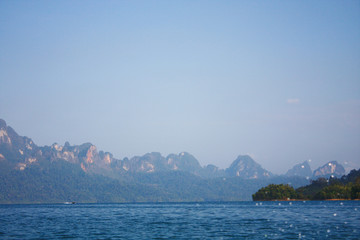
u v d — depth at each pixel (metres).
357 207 196.00
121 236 75.94
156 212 183.62
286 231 79.50
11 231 86.38
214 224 99.19
